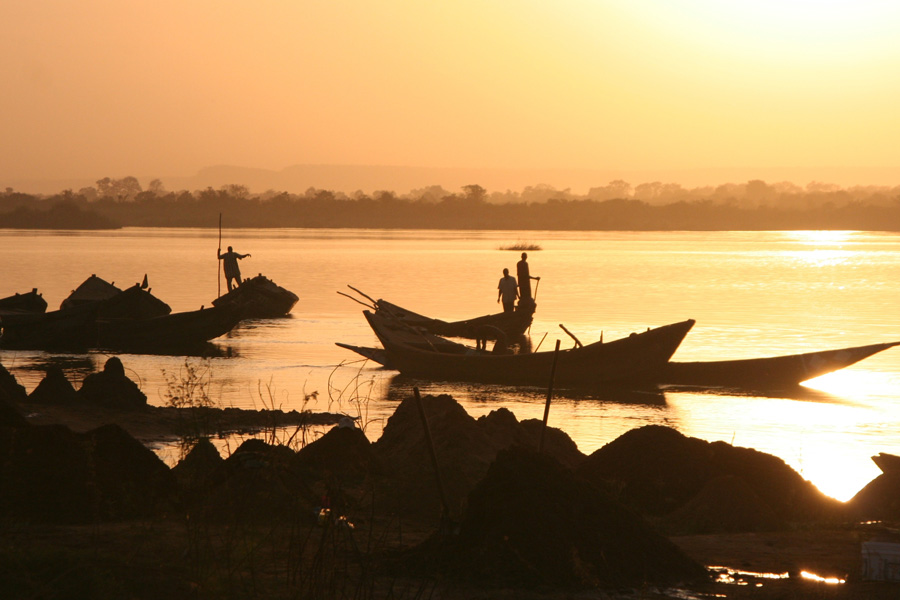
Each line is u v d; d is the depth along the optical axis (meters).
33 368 57.91
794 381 51.44
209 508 22.52
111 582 16.05
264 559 19.16
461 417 31.03
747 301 98.12
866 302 96.75
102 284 82.62
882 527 24.88
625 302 96.88
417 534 23.11
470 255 187.38
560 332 74.38
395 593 17.92
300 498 23.42
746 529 25.03
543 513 19.41
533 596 18.03
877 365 59.16
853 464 34.59
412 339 60.81
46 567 16.00
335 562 19.67
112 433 24.83
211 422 37.56
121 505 22.77
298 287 115.12
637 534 19.80
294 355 63.06
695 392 50.50
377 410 44.53
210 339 67.25
